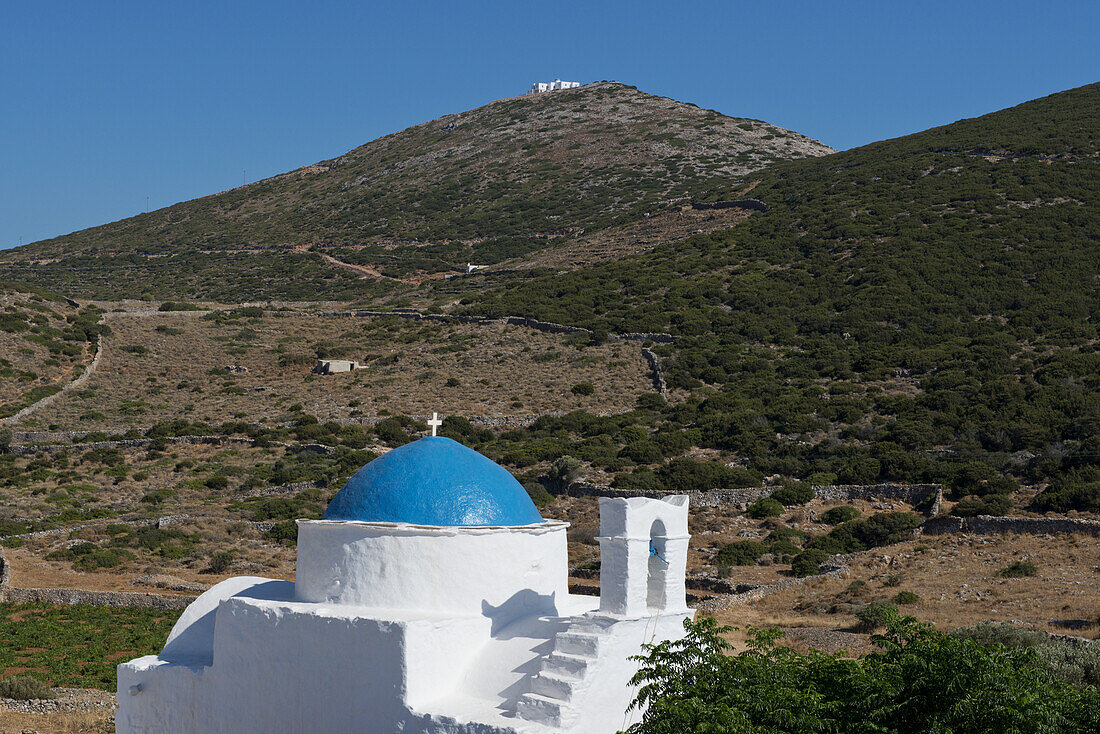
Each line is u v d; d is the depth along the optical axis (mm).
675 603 17359
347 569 18547
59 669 37875
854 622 37750
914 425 68875
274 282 171875
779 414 76750
